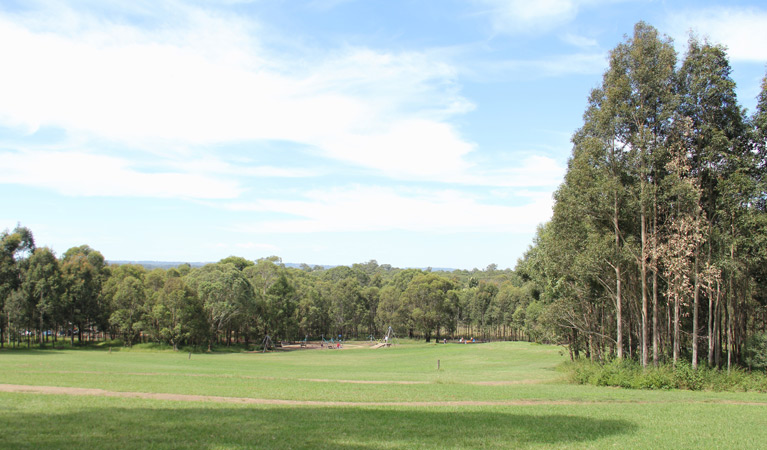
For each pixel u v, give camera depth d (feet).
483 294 412.36
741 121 113.29
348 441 45.34
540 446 46.57
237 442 43.29
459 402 76.18
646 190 111.34
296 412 60.59
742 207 108.68
